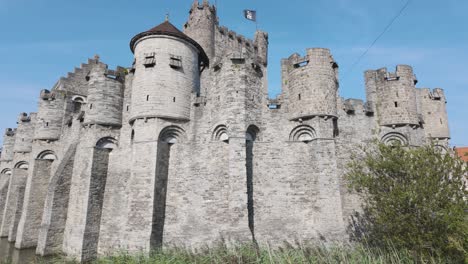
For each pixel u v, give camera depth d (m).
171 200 25.05
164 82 26.44
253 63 26.59
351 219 23.77
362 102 26.97
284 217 23.80
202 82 31.27
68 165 30.66
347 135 25.83
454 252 13.44
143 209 23.70
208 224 23.88
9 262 25.72
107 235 26.20
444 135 29.48
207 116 26.48
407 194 14.16
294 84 26.48
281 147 25.38
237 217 22.22
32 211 35.25
